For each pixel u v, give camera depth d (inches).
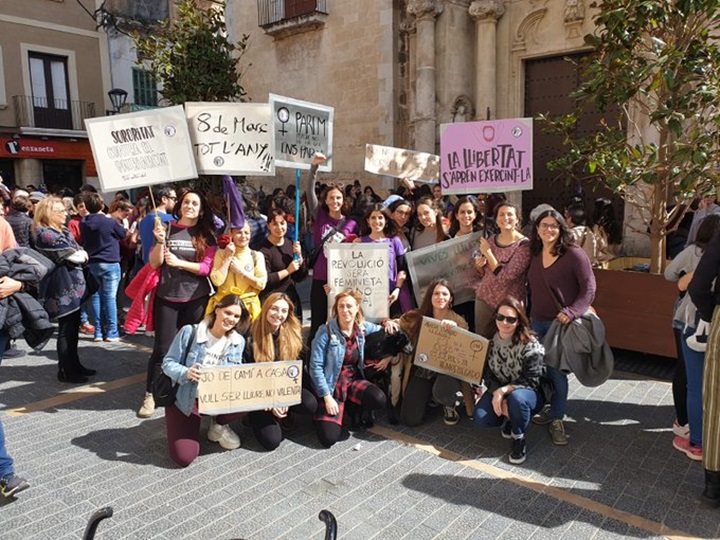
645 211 366.0
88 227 286.0
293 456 169.5
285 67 665.6
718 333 135.0
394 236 227.0
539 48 468.8
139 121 190.5
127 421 195.5
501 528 133.1
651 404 205.5
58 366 251.0
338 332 179.3
